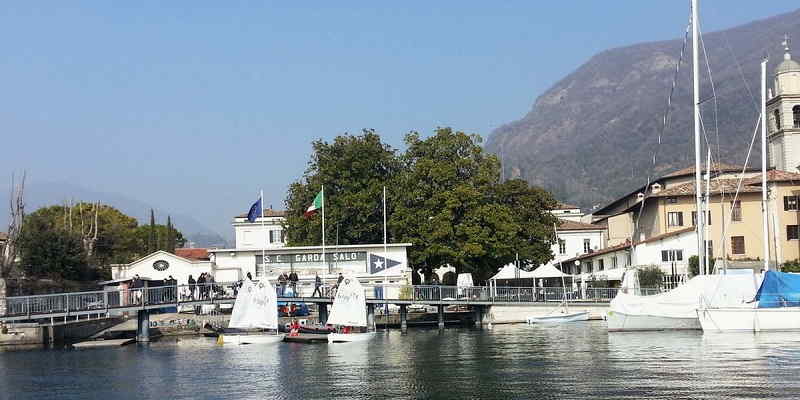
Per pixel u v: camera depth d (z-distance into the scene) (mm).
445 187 93750
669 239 97562
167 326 76625
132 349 62500
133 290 67125
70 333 72875
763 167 69938
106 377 46781
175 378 45906
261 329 67438
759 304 62719
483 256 92688
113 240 130000
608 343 59094
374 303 77062
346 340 65750
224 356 56219
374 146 100000
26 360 55750
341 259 86938
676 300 66750
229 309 90062
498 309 86750
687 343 56938
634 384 39938
